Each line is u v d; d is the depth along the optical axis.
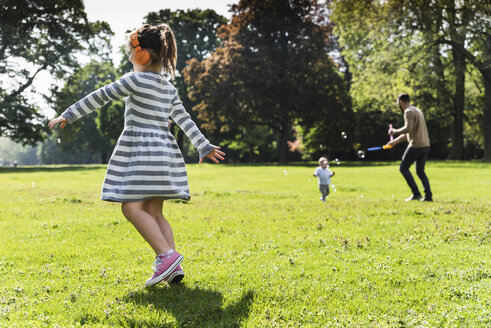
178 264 2.91
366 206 7.24
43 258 3.69
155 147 2.92
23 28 32.59
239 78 34.00
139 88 2.97
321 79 34.44
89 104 2.92
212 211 6.99
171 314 2.45
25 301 2.62
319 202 8.66
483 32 26.38
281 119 37.78
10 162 118.19
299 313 2.47
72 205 7.82
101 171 26.45
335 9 30.42
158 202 3.21
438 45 29.31
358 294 2.76
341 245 4.13
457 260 3.44
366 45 31.98
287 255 3.80
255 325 2.30
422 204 7.27
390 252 3.81
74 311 2.49
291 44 34.66
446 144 44.50
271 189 13.49
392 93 30.98
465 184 13.48
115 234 4.77
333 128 42.31
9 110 32.97
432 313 2.45
